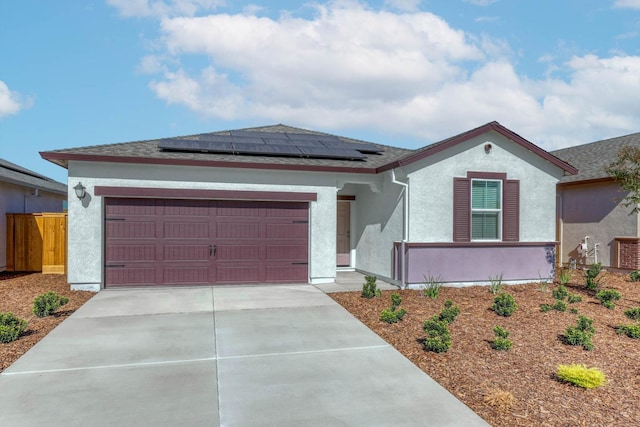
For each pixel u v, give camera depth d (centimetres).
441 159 1181
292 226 1226
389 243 1261
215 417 439
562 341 691
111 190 1080
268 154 1255
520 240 1244
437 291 1021
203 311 882
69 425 420
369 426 424
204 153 1198
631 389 517
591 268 1288
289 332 740
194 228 1155
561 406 471
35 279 1272
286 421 432
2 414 441
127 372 557
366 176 1298
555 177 1279
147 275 1125
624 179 1182
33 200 1742
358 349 655
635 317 832
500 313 847
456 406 469
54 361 593
